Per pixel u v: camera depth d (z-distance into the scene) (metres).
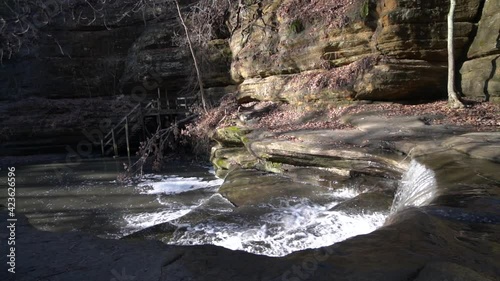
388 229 3.46
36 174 17.03
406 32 12.02
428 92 12.23
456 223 3.62
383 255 2.83
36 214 10.48
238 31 18.92
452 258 2.80
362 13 12.88
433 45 12.05
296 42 15.16
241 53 18.06
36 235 3.23
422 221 3.64
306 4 15.18
